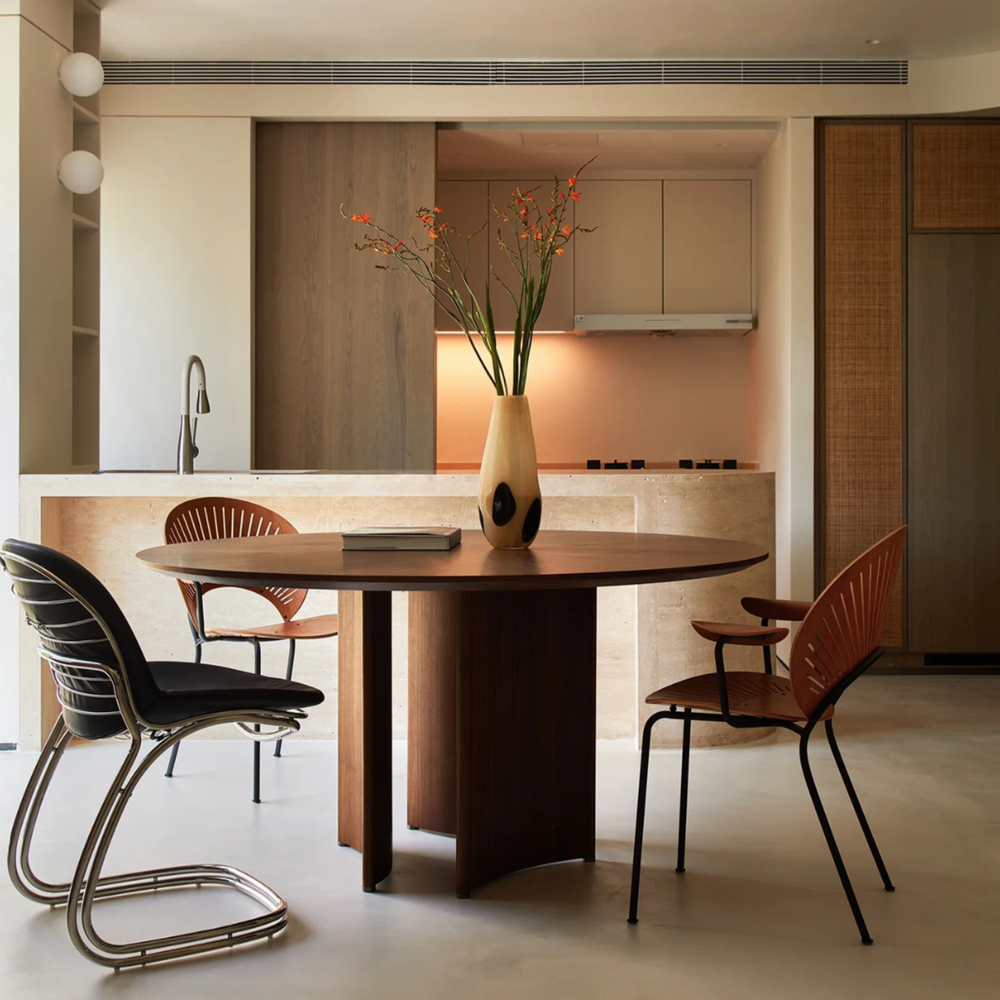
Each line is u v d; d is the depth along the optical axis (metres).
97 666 1.98
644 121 5.21
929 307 5.13
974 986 2.01
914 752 3.71
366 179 5.20
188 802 3.11
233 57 5.04
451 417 6.42
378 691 2.49
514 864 2.56
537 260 6.02
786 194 5.17
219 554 2.34
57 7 4.06
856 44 4.88
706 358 6.39
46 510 3.78
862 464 5.17
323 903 2.40
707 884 2.51
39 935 2.25
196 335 5.09
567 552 2.41
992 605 5.17
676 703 2.37
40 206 3.93
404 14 4.53
